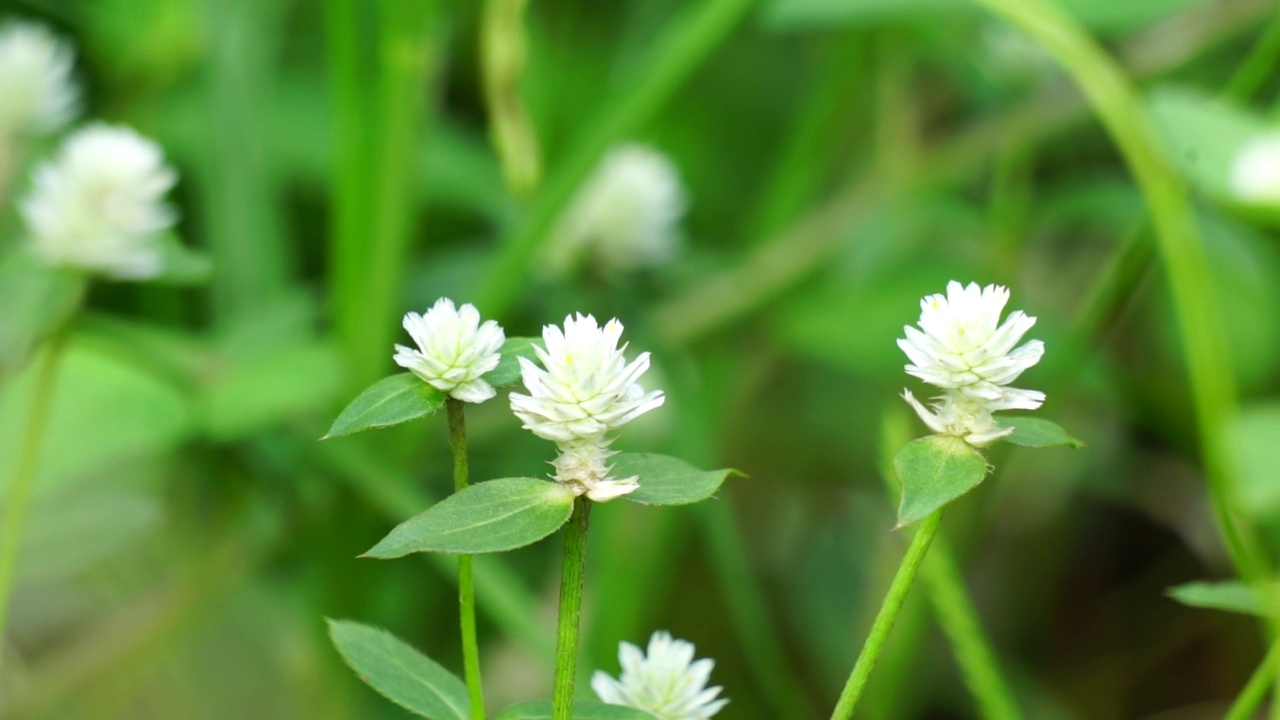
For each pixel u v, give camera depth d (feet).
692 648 1.32
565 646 1.22
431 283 2.35
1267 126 1.74
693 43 2.00
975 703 2.43
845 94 2.57
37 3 2.44
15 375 1.85
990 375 1.21
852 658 2.47
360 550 2.11
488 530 1.20
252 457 2.08
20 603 2.24
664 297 2.53
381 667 1.25
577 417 1.20
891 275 2.51
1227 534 1.56
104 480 2.15
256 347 2.07
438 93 2.52
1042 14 1.82
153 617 2.10
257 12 2.37
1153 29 2.35
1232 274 2.46
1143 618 2.58
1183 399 2.53
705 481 1.22
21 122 2.09
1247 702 1.36
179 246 1.76
